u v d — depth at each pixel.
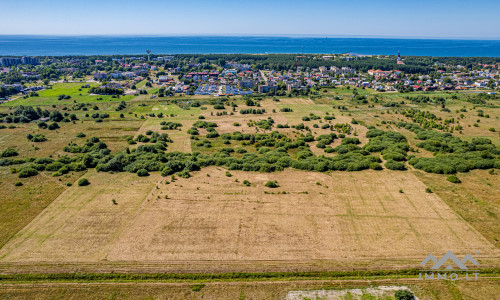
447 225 89.06
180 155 141.75
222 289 68.00
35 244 80.69
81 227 87.75
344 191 108.94
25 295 66.50
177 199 103.00
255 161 133.50
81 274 71.19
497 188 110.19
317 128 189.75
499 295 66.06
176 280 70.25
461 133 176.62
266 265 74.06
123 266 73.62
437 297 65.94
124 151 149.50
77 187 111.00
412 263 74.75
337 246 80.56
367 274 71.88
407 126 187.25
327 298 65.94
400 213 95.12
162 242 81.62
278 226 88.62
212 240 82.56
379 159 136.25
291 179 118.56
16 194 105.81
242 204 100.19
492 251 78.50
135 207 98.00
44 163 130.62
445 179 117.62
